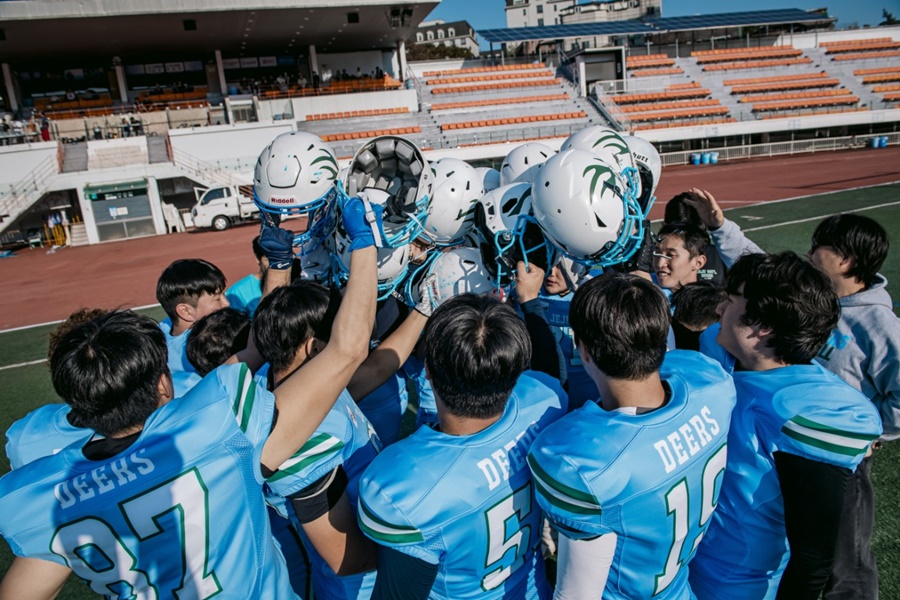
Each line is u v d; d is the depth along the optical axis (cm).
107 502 119
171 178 2188
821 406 131
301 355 158
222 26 2427
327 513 144
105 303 953
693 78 3228
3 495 121
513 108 2927
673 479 127
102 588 124
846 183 1541
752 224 1080
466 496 128
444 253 255
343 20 2527
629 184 238
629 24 3503
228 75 2997
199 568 126
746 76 3312
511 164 292
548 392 159
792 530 130
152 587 124
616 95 3036
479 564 134
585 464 121
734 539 149
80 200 1986
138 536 120
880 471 298
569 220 208
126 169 2016
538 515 150
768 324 142
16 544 118
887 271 641
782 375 142
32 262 1605
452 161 268
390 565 130
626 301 131
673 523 130
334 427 146
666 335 134
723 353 180
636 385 136
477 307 139
